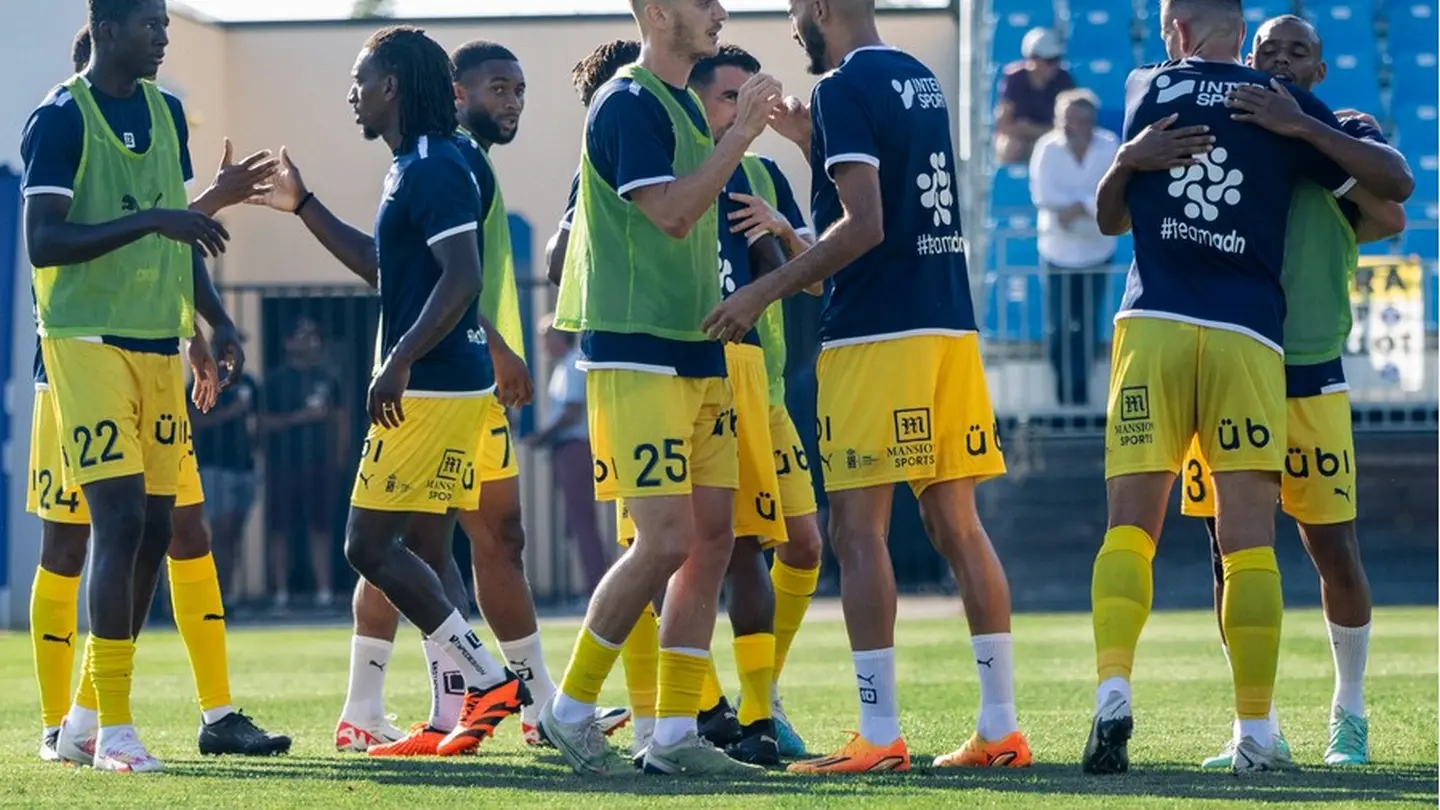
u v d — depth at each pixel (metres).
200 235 19.47
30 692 30.97
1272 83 18.33
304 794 17.11
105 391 19.91
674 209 17.73
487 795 16.81
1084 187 51.94
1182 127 18.19
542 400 58.19
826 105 18.20
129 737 19.72
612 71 23.44
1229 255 18.00
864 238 17.78
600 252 18.45
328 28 61.00
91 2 20.42
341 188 61.12
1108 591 17.81
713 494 18.92
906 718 24.84
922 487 19.12
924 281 18.52
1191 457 20.08
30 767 20.16
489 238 22.80
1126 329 18.30
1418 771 18.19
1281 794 16.19
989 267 56.06
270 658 38.81
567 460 52.19
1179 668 32.25
